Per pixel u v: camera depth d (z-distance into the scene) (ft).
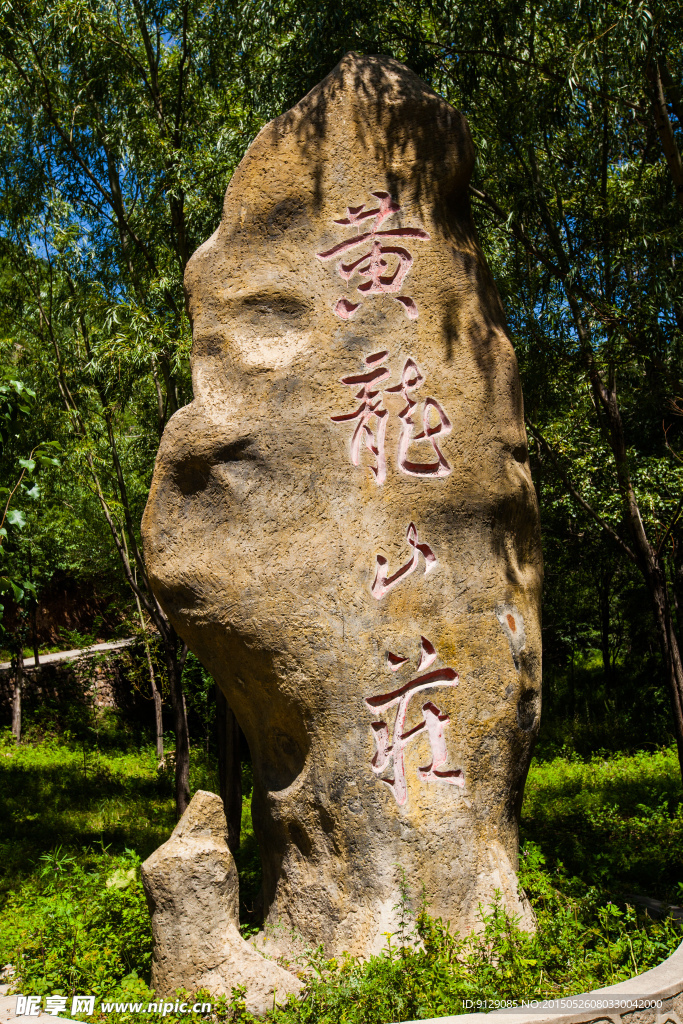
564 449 30.99
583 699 55.42
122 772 46.34
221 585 16.40
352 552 16.21
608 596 53.62
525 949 14.44
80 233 30.63
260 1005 13.55
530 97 24.57
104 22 28.02
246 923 17.22
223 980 13.75
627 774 38.83
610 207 25.85
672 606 38.70
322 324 17.01
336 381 16.80
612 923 16.11
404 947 14.17
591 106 26.16
